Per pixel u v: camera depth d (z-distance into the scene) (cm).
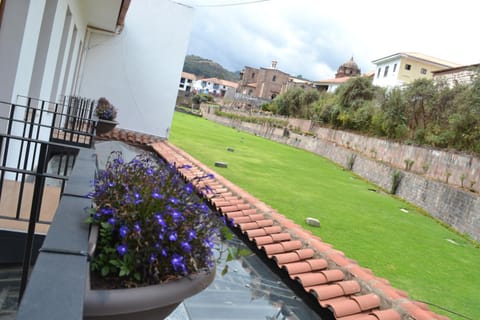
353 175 2175
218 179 884
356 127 2686
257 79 7788
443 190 1394
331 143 2830
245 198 739
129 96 1559
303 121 3631
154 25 1548
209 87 9544
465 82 1739
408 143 1880
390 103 2148
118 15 1070
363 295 404
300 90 4397
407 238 992
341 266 463
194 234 156
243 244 578
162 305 140
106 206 155
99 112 1159
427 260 820
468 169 1361
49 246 129
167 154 1230
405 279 674
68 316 96
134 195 156
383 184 1870
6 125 470
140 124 1584
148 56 1558
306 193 1351
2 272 283
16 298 249
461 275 757
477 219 1157
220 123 5272
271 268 505
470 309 579
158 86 1581
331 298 398
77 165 236
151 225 149
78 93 1477
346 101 3002
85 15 1117
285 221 629
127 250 140
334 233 892
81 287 110
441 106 1788
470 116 1459
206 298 375
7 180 437
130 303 132
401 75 3909
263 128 4112
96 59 1510
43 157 206
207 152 1916
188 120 4172
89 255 132
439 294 626
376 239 912
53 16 598
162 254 146
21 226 308
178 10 1557
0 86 460
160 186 177
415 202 1565
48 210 362
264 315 376
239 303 384
